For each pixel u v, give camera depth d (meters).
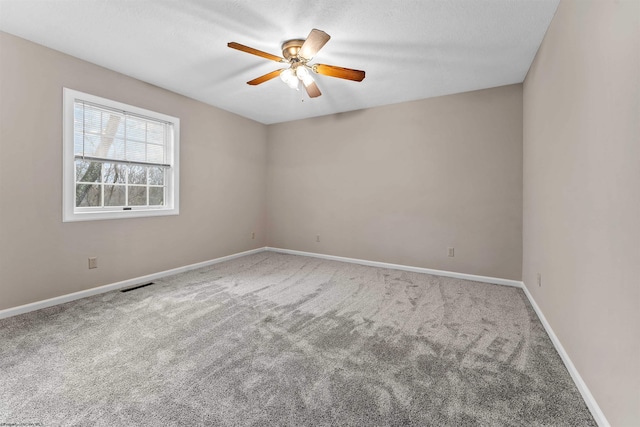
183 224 3.83
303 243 4.95
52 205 2.63
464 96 3.60
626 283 1.11
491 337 2.11
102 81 2.93
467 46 2.52
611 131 1.23
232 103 4.09
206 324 2.29
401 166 4.04
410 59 2.77
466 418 1.34
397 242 4.09
